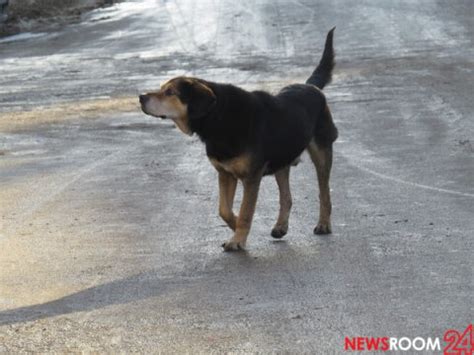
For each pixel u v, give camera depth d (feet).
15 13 140.36
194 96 32.30
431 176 44.88
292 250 33.17
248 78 82.53
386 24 114.21
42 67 98.84
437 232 34.32
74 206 42.04
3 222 39.60
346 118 62.75
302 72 84.84
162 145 57.36
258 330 24.71
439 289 27.35
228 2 145.59
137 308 27.27
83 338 24.91
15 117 70.95
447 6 126.31
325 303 26.68
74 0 155.02
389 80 77.36
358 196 41.52
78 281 30.42
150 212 40.11
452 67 82.64
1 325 26.30
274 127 33.71
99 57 103.50
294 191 43.27
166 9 143.64
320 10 129.80
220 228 36.70
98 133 62.75
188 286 29.25
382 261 30.86
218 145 32.73
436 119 60.80
